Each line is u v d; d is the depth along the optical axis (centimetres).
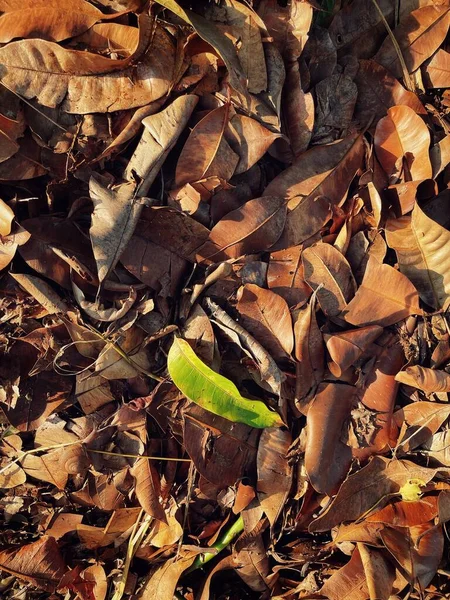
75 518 42
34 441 41
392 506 40
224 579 44
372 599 39
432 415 39
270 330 38
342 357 38
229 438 40
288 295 39
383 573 40
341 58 42
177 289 39
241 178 40
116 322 38
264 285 39
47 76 37
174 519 41
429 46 42
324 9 42
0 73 37
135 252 38
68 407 41
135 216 37
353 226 40
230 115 38
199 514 42
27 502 43
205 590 41
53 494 43
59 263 38
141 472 40
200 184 38
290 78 40
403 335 40
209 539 42
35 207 39
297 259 39
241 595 43
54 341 39
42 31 37
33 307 39
